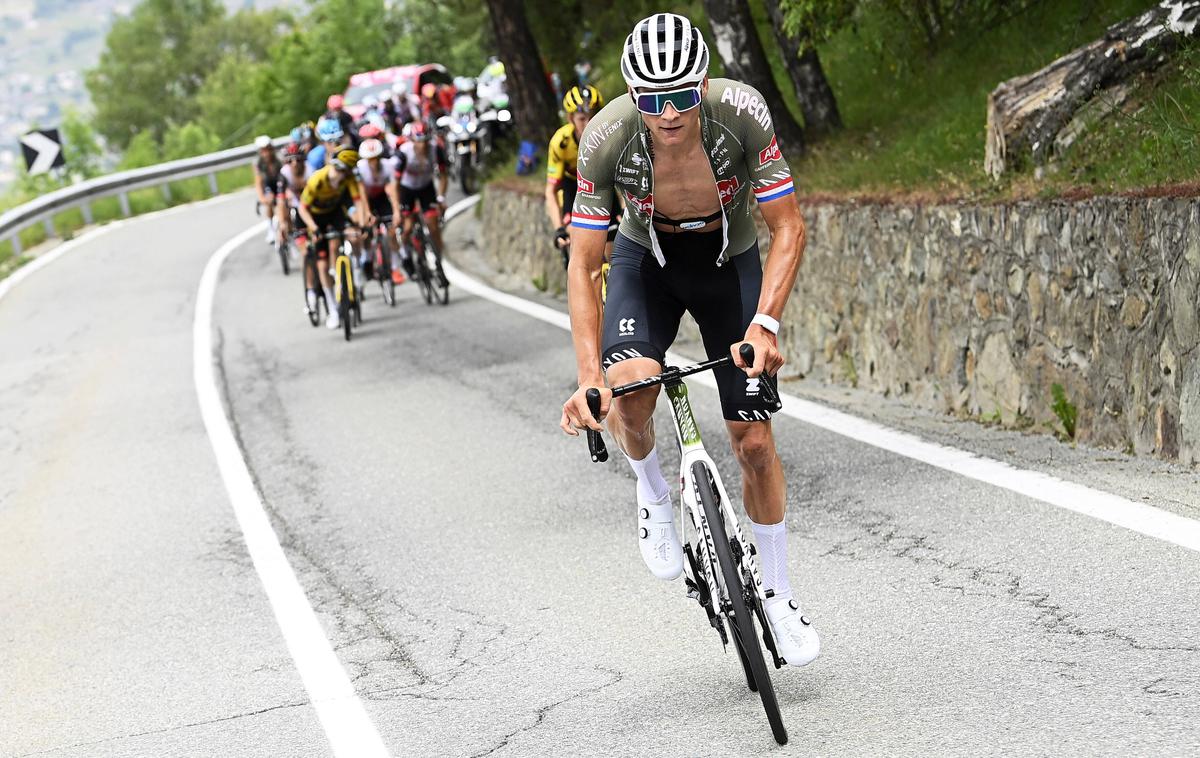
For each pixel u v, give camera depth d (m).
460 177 45.31
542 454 13.38
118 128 163.75
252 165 58.75
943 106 19.70
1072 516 9.06
